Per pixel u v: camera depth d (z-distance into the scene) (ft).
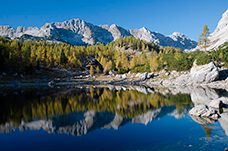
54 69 379.14
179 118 62.85
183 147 37.50
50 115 71.56
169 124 55.88
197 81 224.53
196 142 39.93
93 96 135.44
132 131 50.47
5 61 276.41
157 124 56.59
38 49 440.04
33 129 53.47
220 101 80.43
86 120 63.82
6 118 66.33
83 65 470.39
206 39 326.85
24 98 120.26
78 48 598.75
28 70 302.45
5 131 51.57
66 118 66.74
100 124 58.49
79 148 38.83
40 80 293.23
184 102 97.81
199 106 68.49
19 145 41.09
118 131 50.83
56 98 122.11
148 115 69.77
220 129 48.47
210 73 211.61
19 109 83.05
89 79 348.59
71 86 251.19
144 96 130.52
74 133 49.42
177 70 318.86
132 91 172.96
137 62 477.77
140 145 39.68
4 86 225.97
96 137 46.01
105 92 167.12
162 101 104.01
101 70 466.70
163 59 426.92
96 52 646.33
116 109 84.07
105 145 40.27
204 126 51.90
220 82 211.41
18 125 57.47
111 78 361.51
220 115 64.80
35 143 42.32
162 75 319.88
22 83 258.16
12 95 135.74
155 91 166.30
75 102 105.81
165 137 44.39
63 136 47.11
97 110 81.97
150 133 48.14
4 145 41.11
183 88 187.62
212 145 37.76
